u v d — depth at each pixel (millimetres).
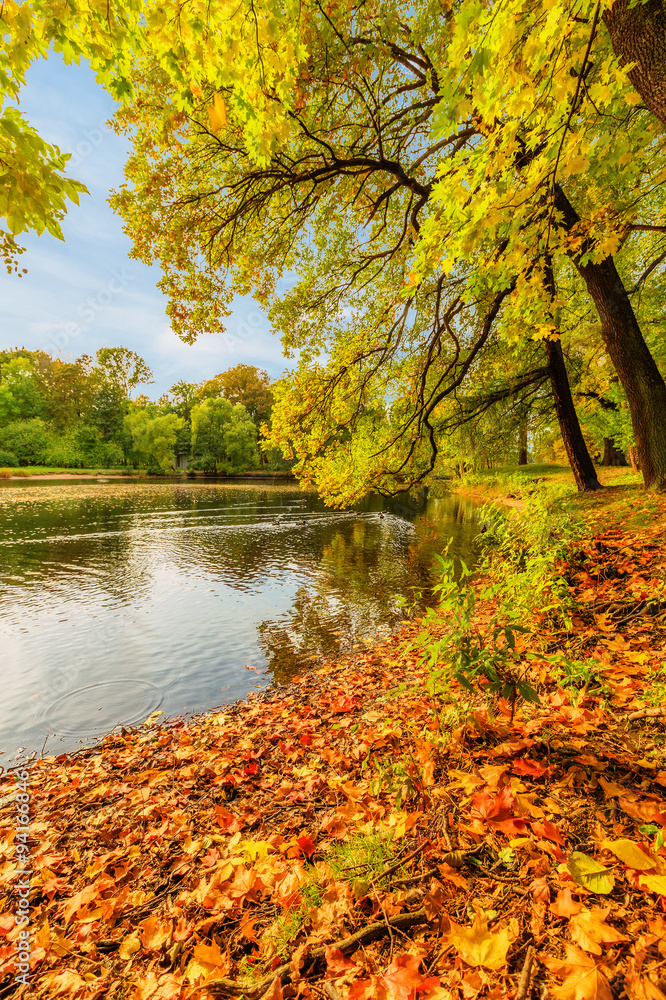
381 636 7867
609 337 7039
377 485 9430
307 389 8477
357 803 2479
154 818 3068
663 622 3398
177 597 10844
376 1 5270
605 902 1393
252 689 6176
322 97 6105
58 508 26125
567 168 2143
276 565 14070
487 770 2070
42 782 4027
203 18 1966
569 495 9672
